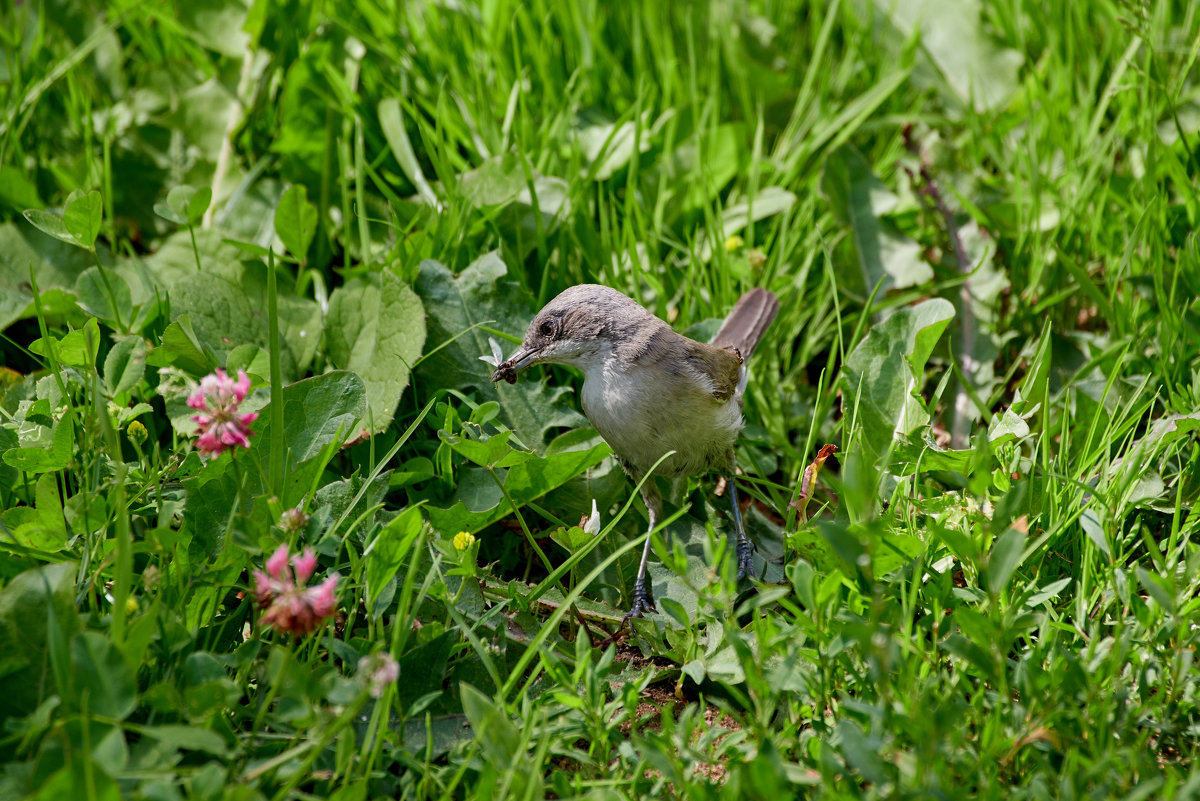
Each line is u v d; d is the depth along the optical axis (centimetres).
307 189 583
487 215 520
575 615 388
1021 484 304
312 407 398
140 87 627
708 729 326
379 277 472
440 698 326
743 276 550
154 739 272
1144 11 582
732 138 595
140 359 382
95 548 334
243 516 301
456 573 344
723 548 288
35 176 591
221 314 467
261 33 610
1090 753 282
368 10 643
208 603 335
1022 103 622
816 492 464
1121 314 491
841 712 293
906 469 401
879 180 566
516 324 482
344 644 307
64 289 509
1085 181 559
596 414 439
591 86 653
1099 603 351
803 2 751
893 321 443
